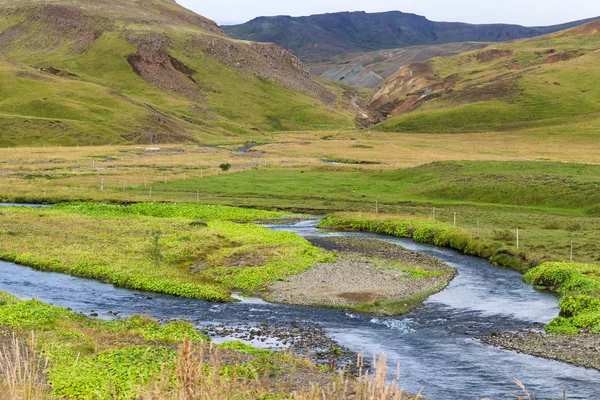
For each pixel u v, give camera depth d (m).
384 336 31.72
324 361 27.25
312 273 46.16
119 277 43.19
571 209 75.06
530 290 42.22
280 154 162.62
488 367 26.72
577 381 24.88
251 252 52.00
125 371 22.34
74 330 29.02
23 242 53.91
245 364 24.28
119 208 76.19
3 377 13.52
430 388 24.05
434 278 45.41
